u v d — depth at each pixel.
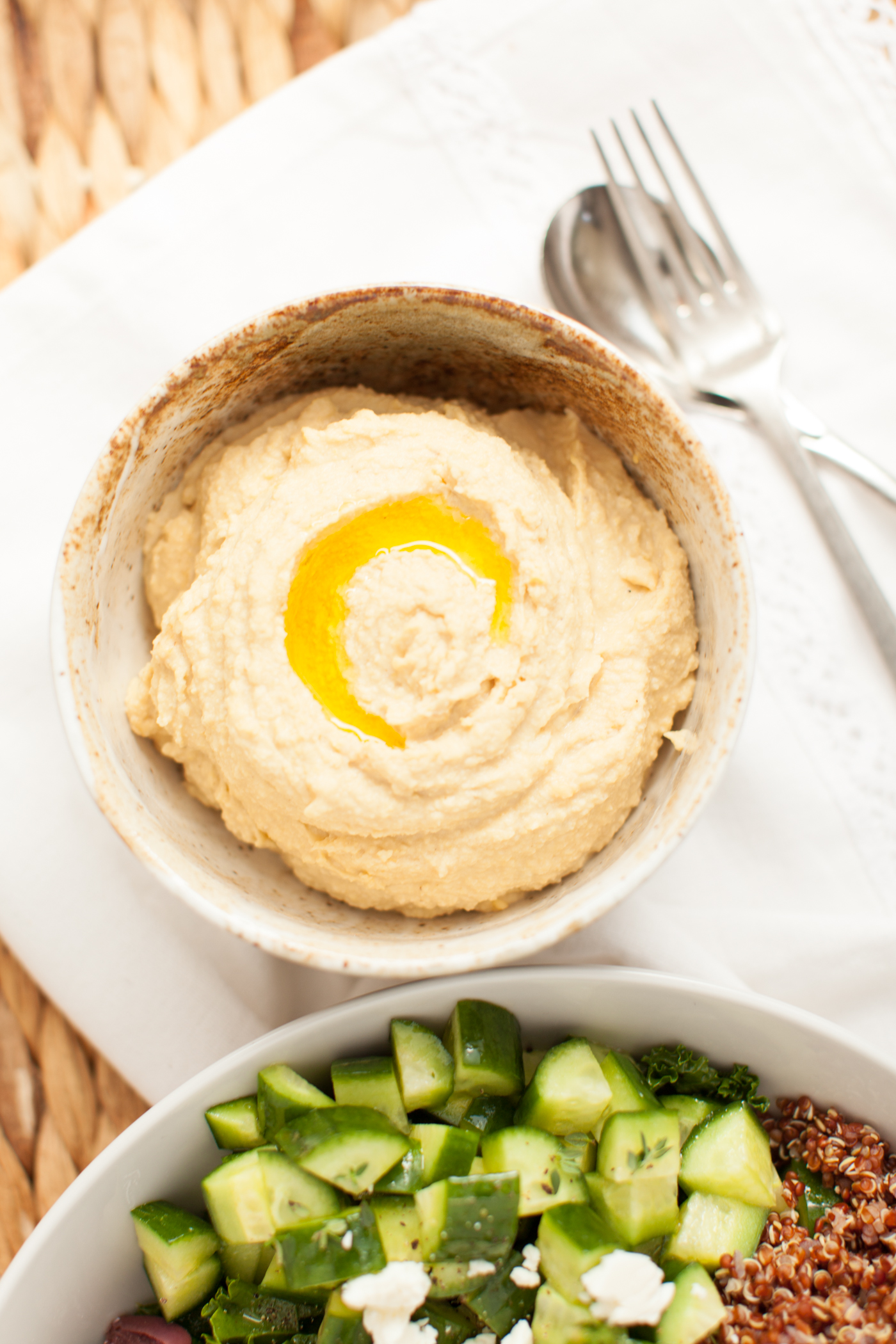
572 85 0.63
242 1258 0.58
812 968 0.61
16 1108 0.62
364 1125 0.57
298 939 0.54
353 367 0.58
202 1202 0.58
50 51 0.63
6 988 0.62
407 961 0.54
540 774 0.55
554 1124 0.58
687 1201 0.58
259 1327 0.57
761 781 0.61
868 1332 0.56
